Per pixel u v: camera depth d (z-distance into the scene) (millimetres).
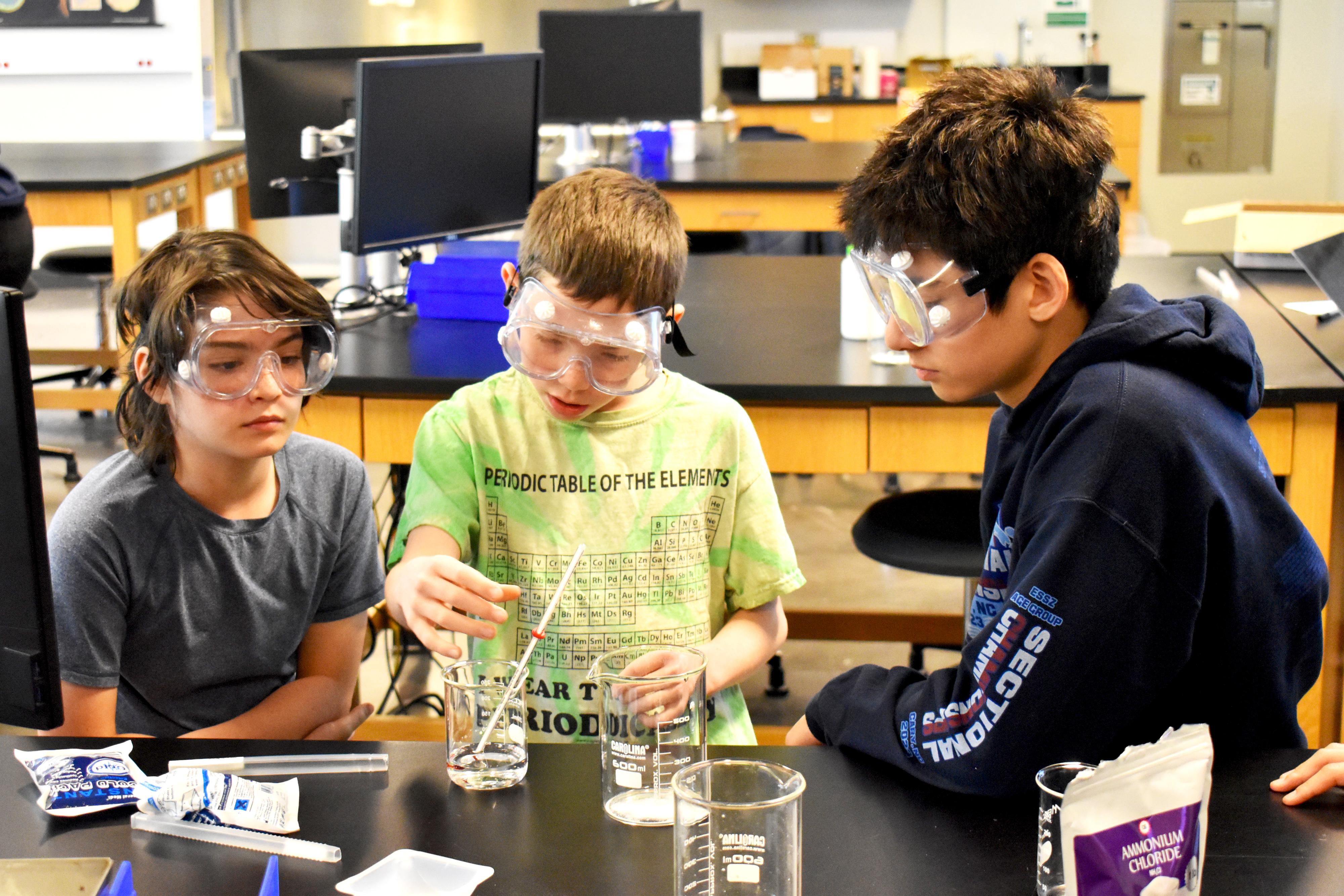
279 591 1556
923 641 2773
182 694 1531
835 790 1087
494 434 1533
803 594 3469
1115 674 1046
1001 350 1138
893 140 1125
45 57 6793
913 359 1190
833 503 4270
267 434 1353
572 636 1520
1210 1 7387
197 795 1023
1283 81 7500
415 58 2637
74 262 4555
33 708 993
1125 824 829
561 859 971
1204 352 1125
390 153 2680
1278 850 958
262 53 3012
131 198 4102
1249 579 1094
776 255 4375
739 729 1508
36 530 958
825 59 7195
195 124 6883
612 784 1042
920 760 1098
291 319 1327
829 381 2131
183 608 1485
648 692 1027
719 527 1558
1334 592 2195
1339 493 2143
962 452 2184
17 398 929
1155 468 1045
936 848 987
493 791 1084
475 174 2883
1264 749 1124
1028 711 1042
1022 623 1054
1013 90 1100
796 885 851
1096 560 1037
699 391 1566
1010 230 1071
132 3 6695
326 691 1592
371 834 1010
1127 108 6922
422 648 3117
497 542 1551
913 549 2301
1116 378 1092
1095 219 1116
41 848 998
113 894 848
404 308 2742
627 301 1396
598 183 1439
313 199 3113
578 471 1526
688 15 4703
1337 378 2062
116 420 1503
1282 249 2850
